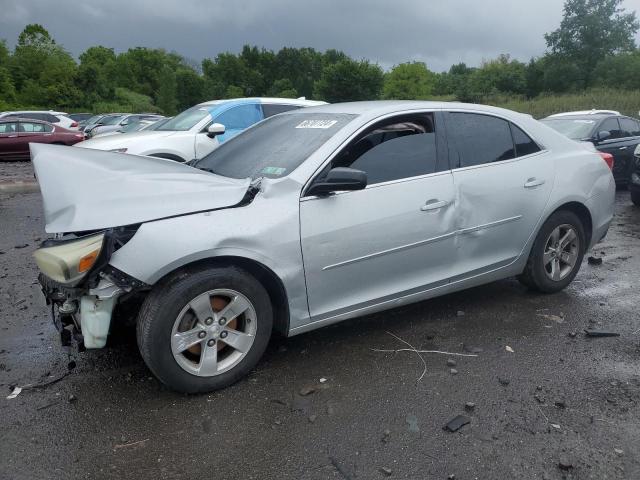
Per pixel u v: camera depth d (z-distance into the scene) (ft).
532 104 132.36
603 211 16.53
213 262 10.66
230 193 10.96
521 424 9.78
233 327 11.21
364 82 201.05
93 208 10.02
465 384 11.16
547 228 15.30
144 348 10.21
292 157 12.23
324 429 9.66
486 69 230.89
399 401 10.53
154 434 9.54
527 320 14.40
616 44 203.62
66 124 82.23
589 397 10.68
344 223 11.62
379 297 12.49
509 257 14.71
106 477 8.49
